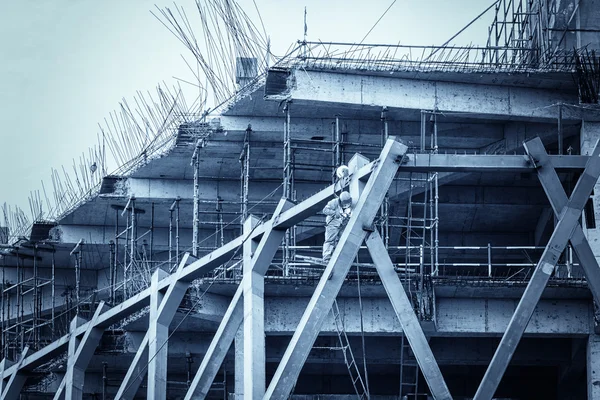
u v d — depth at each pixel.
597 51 43.00
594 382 38.56
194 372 46.47
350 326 38.94
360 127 41.53
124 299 43.09
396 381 46.78
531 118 40.00
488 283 38.28
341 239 28.61
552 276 39.50
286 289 38.34
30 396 49.59
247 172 40.69
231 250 33.50
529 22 47.56
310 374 46.97
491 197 46.56
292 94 38.34
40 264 52.41
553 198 28.97
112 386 47.31
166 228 49.50
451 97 39.59
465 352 41.94
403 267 43.31
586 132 40.03
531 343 42.34
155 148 43.78
